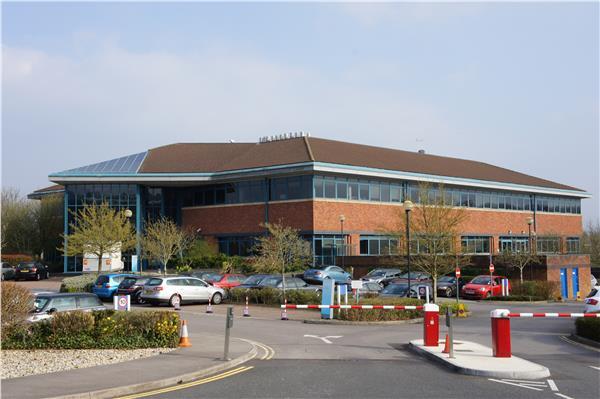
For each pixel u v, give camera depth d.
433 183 54.88
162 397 10.52
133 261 47.25
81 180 53.72
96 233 44.25
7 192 65.94
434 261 30.38
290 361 14.37
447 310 14.34
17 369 12.84
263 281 32.53
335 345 17.33
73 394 10.34
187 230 54.31
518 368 12.63
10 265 55.47
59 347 15.73
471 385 11.44
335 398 10.27
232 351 15.32
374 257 46.44
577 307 32.59
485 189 62.22
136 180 53.62
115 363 13.54
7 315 15.45
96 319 16.33
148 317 16.33
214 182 53.50
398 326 22.70
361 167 49.25
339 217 48.84
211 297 30.81
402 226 38.44
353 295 29.39
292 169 47.19
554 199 72.25
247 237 51.81
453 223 33.16
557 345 17.81
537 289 39.47
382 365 13.74
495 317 14.24
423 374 12.59
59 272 58.06
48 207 63.22
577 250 75.38
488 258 45.62
